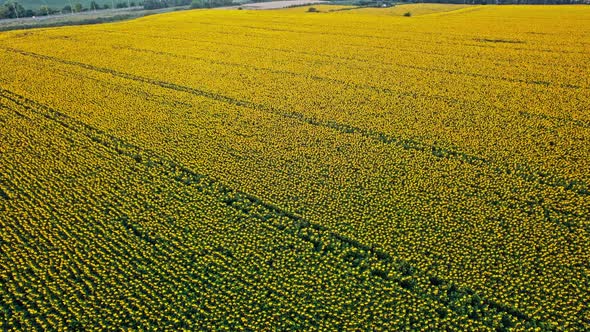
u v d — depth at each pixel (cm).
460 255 1989
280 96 3744
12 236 2211
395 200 2356
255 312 1777
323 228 2198
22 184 2620
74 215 2348
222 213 2325
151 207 2392
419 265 1948
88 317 1780
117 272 1977
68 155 2905
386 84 3925
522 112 3281
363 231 2153
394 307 1770
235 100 3709
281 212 2320
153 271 1978
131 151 2947
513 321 1680
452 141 2911
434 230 2142
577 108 3288
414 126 3128
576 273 1859
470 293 1819
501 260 1948
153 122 3328
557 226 2117
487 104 3431
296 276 1916
